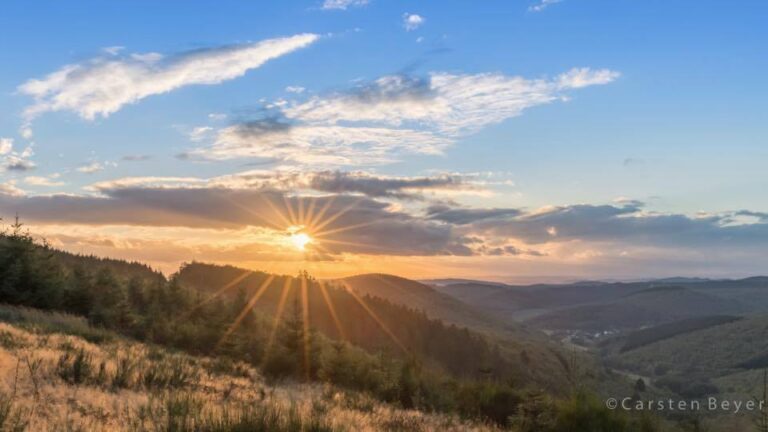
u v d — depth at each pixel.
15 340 12.12
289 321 25.56
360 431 9.97
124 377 10.12
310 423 7.41
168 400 7.70
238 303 38.47
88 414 7.43
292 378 21.91
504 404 19.48
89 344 15.23
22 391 7.79
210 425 6.89
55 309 27.38
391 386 19.89
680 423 16.12
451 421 15.20
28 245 27.83
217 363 18.20
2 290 25.67
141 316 29.58
